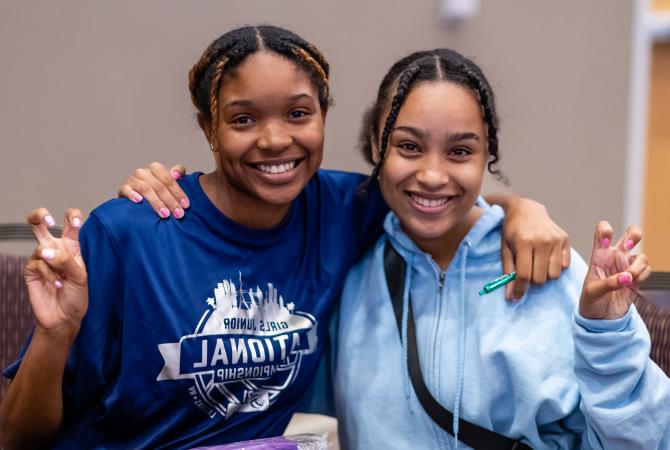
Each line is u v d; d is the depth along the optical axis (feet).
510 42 7.83
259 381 3.63
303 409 4.32
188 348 3.45
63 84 6.48
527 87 7.98
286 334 3.66
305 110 3.38
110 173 6.71
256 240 3.63
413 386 3.65
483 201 3.98
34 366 3.25
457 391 3.56
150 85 6.68
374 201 4.04
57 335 3.21
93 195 6.70
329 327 4.06
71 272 3.12
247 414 3.63
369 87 7.41
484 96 3.49
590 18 7.98
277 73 3.28
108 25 6.50
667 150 9.58
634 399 3.26
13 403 3.42
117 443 3.64
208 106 3.47
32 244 6.45
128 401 3.53
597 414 3.25
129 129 6.69
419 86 3.45
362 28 7.30
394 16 7.37
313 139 3.41
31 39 6.35
